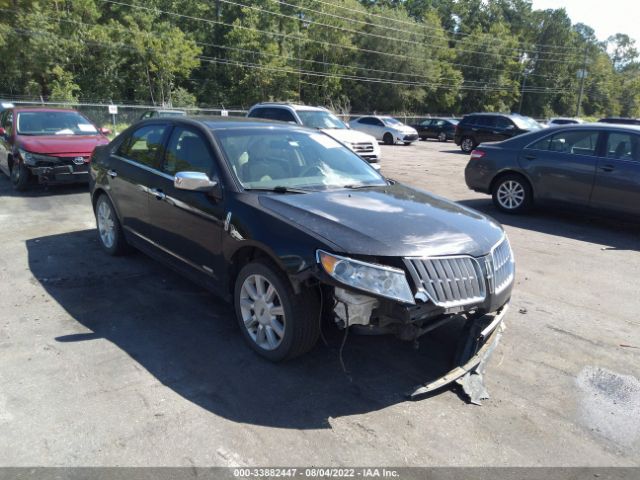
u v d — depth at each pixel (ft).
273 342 11.36
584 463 8.67
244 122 15.28
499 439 9.20
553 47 277.03
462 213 12.57
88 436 8.88
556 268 19.52
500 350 12.73
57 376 10.76
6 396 10.00
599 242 23.50
